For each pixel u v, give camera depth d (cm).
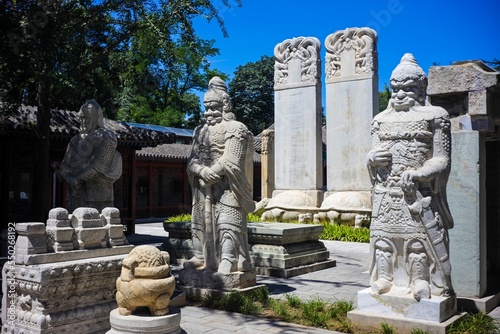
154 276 443
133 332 428
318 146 1956
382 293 594
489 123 675
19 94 1263
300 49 1984
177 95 4175
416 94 606
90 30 1281
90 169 894
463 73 681
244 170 781
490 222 856
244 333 599
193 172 798
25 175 1697
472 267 675
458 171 689
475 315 600
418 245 581
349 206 1747
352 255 1288
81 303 568
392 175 598
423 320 561
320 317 638
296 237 1054
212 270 779
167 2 1255
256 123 4388
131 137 1817
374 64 1866
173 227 1170
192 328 619
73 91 1271
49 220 588
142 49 1404
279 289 862
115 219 649
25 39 1041
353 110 1877
